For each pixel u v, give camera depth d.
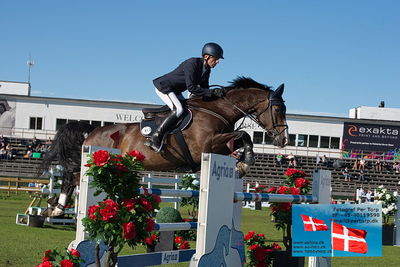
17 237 8.86
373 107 43.19
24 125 35.84
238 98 6.86
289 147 37.12
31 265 6.27
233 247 5.32
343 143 37.59
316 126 37.44
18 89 40.47
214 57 6.64
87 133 7.85
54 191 11.33
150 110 6.95
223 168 4.74
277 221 6.30
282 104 6.88
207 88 6.82
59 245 8.11
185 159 6.68
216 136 6.58
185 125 6.61
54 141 7.99
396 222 11.96
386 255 9.33
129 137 6.98
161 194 5.01
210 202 4.55
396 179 33.75
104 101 35.97
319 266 6.07
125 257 4.52
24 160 30.89
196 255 4.53
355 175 33.75
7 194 21.05
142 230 3.99
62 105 35.97
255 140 36.22
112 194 3.98
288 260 5.92
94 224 3.91
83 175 4.36
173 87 6.75
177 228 5.09
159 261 4.99
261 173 32.91
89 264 4.45
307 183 6.62
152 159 6.77
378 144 37.75
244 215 17.59
